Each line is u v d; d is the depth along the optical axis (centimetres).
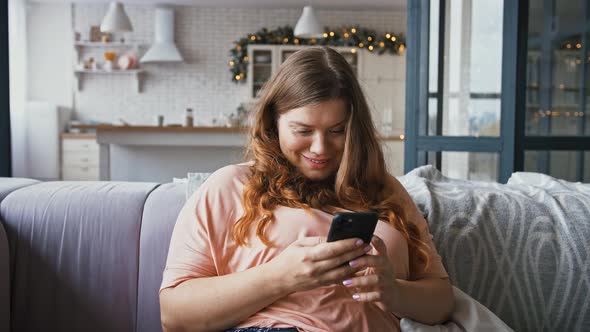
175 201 153
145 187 162
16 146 719
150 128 545
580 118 297
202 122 829
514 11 271
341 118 115
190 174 157
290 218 112
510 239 148
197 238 114
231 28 822
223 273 114
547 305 145
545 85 294
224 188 117
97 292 148
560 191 160
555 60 294
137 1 775
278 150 122
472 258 147
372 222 95
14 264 148
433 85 285
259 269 103
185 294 107
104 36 802
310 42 806
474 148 278
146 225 150
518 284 146
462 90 284
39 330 147
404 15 832
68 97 805
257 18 823
